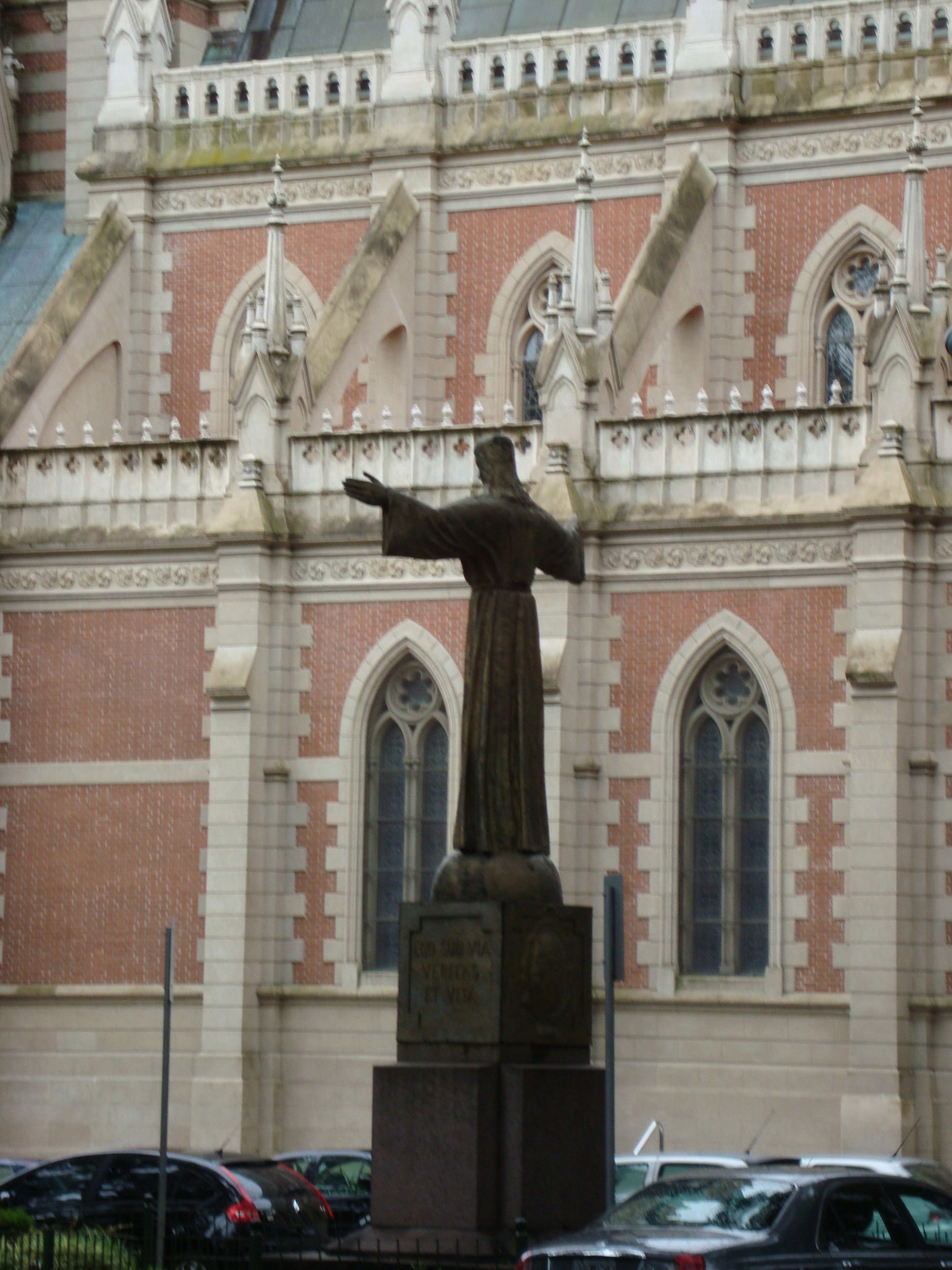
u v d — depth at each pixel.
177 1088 64.19
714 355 70.00
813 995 59.12
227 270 76.81
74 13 83.69
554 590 61.78
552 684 61.09
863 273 69.75
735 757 60.91
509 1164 34.16
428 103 74.00
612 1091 34.28
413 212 73.38
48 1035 65.88
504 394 73.31
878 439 59.47
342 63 76.19
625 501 62.12
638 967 60.88
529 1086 34.25
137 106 77.75
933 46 69.12
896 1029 57.44
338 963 63.38
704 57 70.69
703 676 61.50
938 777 58.47
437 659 63.34
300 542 64.69
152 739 66.06
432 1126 34.28
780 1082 59.19
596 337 63.12
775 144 70.31
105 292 75.81
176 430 67.38
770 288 70.12
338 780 63.97
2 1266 37.62
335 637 64.38
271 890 63.97
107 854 66.12
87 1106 65.12
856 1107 57.34
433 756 63.78
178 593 66.19
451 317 74.00
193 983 64.62
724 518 60.88
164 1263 38.78
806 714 60.06
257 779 64.06
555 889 35.72
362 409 70.88
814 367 69.75
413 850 63.59
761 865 60.62
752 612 60.75
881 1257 31.33
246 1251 40.09
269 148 76.31
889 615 58.62
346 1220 51.44
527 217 73.38
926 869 58.38
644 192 72.25
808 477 60.59
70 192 83.06
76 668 67.00
